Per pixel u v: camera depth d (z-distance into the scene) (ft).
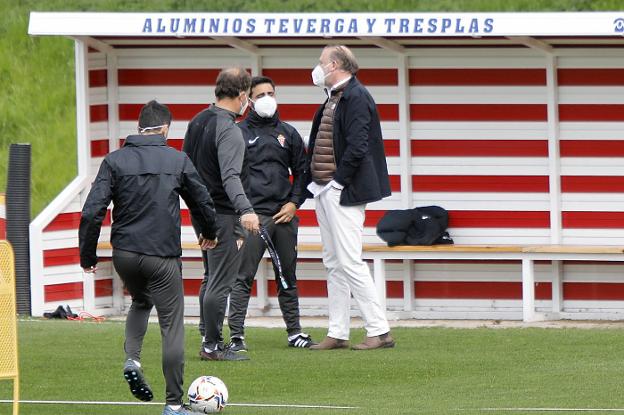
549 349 126.62
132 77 165.58
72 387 109.91
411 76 159.53
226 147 114.83
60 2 270.26
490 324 151.02
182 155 98.07
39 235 156.35
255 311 162.61
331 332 128.16
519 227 157.48
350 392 107.14
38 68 261.65
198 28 151.53
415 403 101.55
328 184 124.67
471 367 117.50
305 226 163.43
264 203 127.75
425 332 139.54
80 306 160.86
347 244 125.39
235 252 118.21
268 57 163.53
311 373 115.24
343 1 259.39
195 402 98.32
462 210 158.81
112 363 120.67
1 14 271.08
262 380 112.37
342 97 124.36
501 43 155.84
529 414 95.76
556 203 155.33
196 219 98.63
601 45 153.17
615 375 112.06
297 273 162.71
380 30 147.54
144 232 95.96
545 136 156.15
